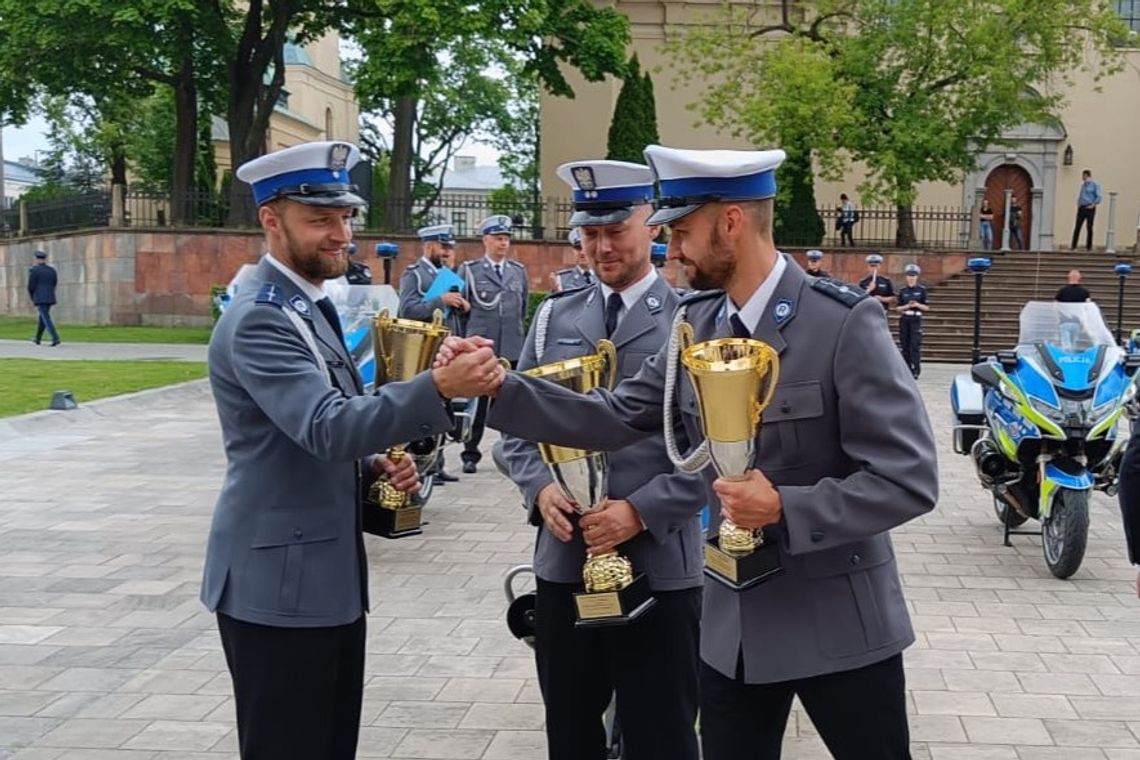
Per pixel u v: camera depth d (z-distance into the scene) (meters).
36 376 16.36
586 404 2.79
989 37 23.81
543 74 25.86
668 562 3.21
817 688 2.50
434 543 7.32
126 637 5.43
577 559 3.30
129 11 23.23
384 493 3.05
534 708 4.53
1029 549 7.21
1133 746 4.16
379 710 4.51
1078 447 6.34
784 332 2.49
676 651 3.23
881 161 24.05
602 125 30.20
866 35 25.06
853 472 2.47
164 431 12.30
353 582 2.88
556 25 24.98
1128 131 31.73
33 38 24.44
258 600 2.76
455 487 9.31
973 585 6.36
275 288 2.80
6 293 29.88
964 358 22.94
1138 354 7.16
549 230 25.72
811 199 26.28
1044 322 6.81
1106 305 24.89
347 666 2.96
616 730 3.79
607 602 2.97
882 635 2.49
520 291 9.79
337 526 2.84
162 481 9.48
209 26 25.94
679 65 30.55
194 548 7.21
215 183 36.06
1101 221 31.86
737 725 2.61
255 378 2.67
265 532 2.78
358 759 4.05
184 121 27.78
